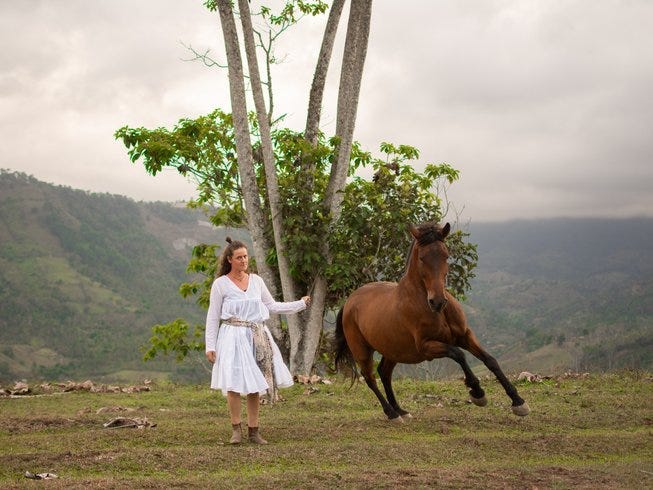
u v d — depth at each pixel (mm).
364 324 9281
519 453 7031
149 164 17828
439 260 7965
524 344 158250
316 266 15859
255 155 17969
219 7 15734
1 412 10531
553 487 5555
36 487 5570
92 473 6301
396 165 16250
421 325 8242
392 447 7207
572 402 10539
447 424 8750
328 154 16219
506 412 9758
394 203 15664
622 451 7145
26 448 7473
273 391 7719
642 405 10141
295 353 16031
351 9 16156
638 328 163500
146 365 192875
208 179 19000
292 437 7980
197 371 96625
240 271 7727
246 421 9148
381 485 5617
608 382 12727
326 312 16672
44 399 11969
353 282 15578
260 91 16156
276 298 16859
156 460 6664
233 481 5758
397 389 12180
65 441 7738
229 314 7637
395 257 16078
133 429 8430
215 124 18359
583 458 6898
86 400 11727
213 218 20156
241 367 7523
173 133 18188
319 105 16859
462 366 8023
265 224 16750
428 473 6047
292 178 16453
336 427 8578
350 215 15289
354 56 16281
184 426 8734
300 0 18141
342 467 6500
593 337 160125
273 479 5789
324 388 12531
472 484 5652
